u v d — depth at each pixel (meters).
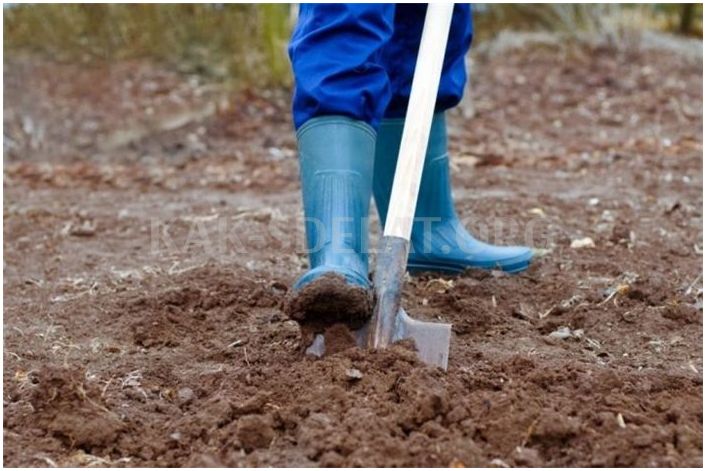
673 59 16.66
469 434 3.82
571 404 4.09
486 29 18.41
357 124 4.93
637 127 13.62
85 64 15.95
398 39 5.81
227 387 4.45
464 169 11.02
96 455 3.92
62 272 7.33
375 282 4.59
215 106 14.58
